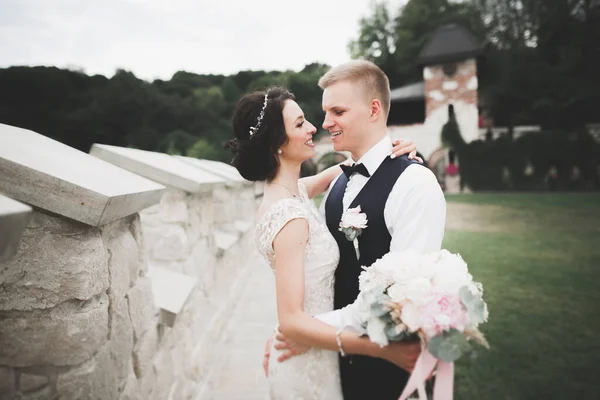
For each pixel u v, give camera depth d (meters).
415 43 39.19
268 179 1.72
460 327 1.10
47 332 1.27
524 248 8.24
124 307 1.66
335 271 1.74
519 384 3.09
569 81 30.08
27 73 30.64
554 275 6.19
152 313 2.02
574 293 5.28
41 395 1.29
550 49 33.19
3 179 1.20
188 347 2.83
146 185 1.75
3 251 0.80
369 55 42.91
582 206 15.65
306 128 1.69
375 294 1.21
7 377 1.26
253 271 7.02
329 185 2.20
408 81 40.94
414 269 1.19
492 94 31.53
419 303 1.12
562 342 3.81
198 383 3.08
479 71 32.81
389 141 1.72
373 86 1.65
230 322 4.59
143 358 1.88
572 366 3.35
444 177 28.28
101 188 1.31
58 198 1.23
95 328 1.37
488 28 36.62
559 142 25.09
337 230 1.77
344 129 1.67
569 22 31.77
